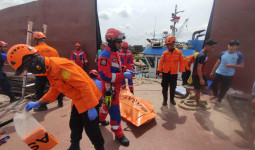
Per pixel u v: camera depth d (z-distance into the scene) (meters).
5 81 3.67
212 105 3.79
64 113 3.22
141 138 2.39
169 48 3.45
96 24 5.43
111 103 2.04
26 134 1.46
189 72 5.41
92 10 5.29
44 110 3.37
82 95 1.38
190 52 12.09
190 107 3.54
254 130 2.13
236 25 4.29
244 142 2.18
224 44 4.53
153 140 2.34
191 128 2.70
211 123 2.85
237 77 4.35
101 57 1.86
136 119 2.64
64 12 5.68
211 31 4.69
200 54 3.02
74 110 1.71
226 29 4.45
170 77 3.61
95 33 5.42
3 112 3.20
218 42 4.61
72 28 5.70
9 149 2.08
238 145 2.19
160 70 3.71
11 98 3.84
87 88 1.36
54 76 1.36
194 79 3.32
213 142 2.29
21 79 6.27
